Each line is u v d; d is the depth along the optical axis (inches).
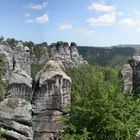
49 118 1576.0
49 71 1604.3
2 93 1660.9
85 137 1280.8
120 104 1353.3
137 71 2244.1
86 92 1425.9
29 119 1563.7
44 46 7460.6
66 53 7790.4
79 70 4173.2
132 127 1280.8
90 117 1320.1
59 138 1521.9
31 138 1558.8
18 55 4340.6
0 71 2110.0
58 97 1583.4
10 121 1546.5
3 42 3607.3
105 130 1300.4
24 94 1651.1
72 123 1370.6
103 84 1417.3
